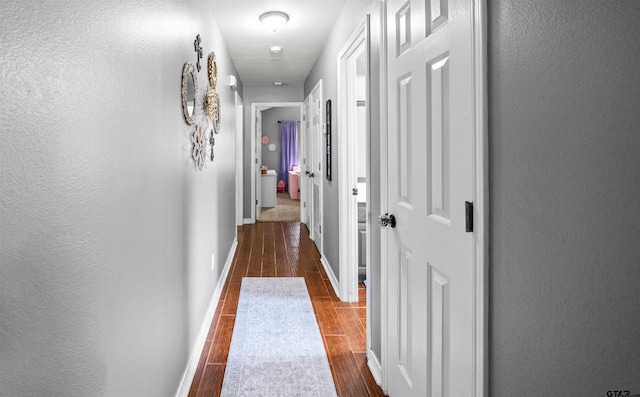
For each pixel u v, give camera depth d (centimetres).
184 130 200
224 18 324
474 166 108
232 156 458
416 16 148
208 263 272
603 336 68
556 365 79
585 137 71
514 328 93
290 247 509
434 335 138
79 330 92
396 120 172
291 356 230
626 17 62
